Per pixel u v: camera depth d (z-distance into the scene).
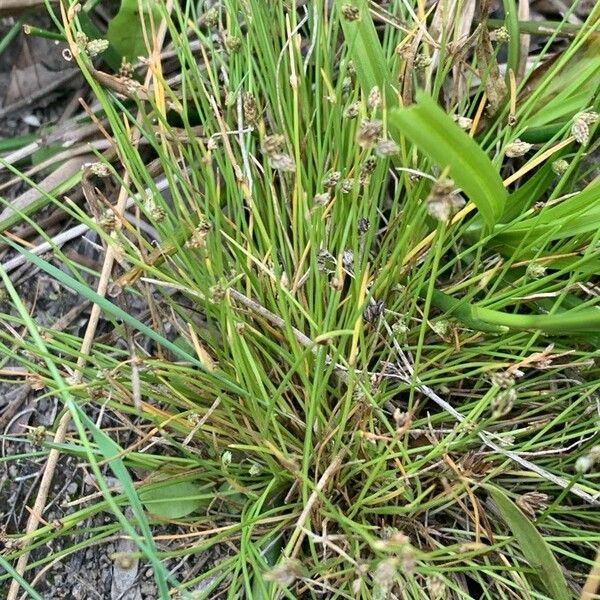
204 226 0.11
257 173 0.13
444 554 0.12
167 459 0.12
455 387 0.13
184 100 0.12
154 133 0.13
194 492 0.13
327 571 0.11
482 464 0.11
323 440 0.11
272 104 0.13
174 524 0.13
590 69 0.12
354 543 0.11
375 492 0.12
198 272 0.12
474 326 0.11
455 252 0.13
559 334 0.12
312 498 0.10
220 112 0.13
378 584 0.09
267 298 0.13
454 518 0.13
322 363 0.10
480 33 0.12
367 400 0.11
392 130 0.12
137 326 0.09
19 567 0.13
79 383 0.12
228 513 0.13
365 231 0.11
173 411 0.13
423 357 0.13
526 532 0.10
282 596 0.12
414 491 0.12
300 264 0.11
